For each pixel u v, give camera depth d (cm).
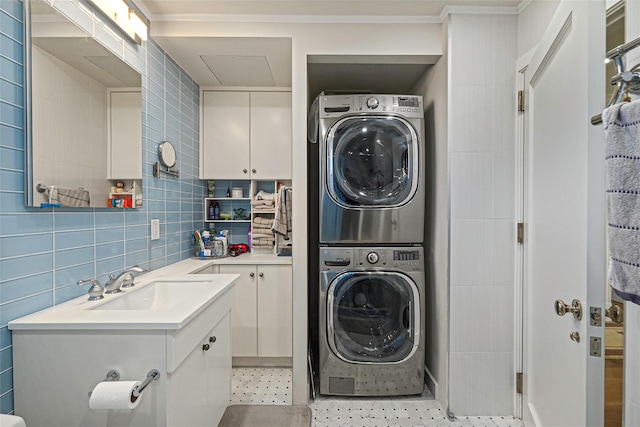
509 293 183
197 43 198
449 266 183
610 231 79
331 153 199
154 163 196
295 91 193
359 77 236
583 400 103
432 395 207
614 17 108
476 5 180
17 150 108
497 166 182
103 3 147
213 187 288
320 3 180
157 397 108
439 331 197
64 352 108
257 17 191
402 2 179
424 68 219
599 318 91
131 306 149
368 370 201
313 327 279
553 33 123
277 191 278
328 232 200
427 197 219
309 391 206
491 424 178
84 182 136
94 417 108
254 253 277
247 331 240
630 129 73
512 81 182
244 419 183
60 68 124
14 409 108
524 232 177
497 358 184
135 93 173
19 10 109
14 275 107
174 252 225
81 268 137
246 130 272
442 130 191
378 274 200
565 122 115
